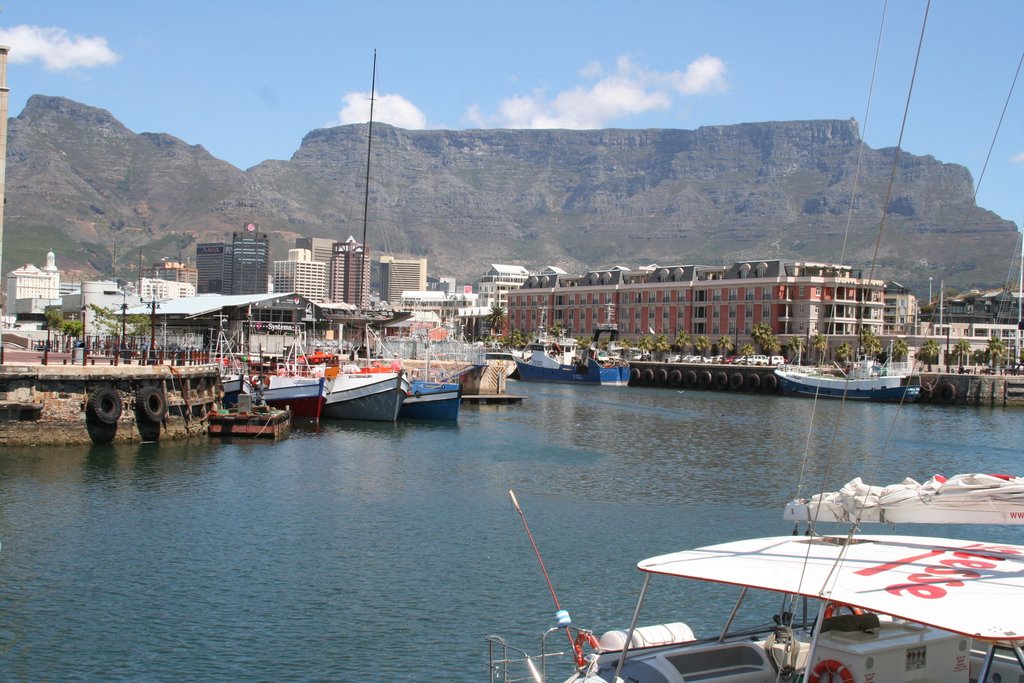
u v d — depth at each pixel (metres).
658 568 17.77
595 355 178.25
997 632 14.10
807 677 16.20
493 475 58.16
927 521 17.08
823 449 75.81
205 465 56.81
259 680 25.38
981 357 187.50
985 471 65.88
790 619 19.77
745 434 86.25
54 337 143.50
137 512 43.38
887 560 17.52
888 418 108.12
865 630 17.36
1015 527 44.09
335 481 53.72
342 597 32.16
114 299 158.62
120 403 61.84
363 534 40.97
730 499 51.75
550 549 39.19
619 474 60.06
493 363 147.88
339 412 87.31
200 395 72.00
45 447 59.12
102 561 35.44
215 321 125.44
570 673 26.16
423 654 27.38
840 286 192.00
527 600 32.25
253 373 95.62
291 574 34.66
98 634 28.31
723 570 17.27
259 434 70.12
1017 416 115.94
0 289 63.38
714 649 18.77
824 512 18.06
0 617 29.44
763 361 176.38
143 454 59.41
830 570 16.89
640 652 19.16
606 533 42.50
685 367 166.75
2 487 47.50
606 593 33.06
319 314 130.88
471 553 38.19
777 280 194.25
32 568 34.31
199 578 33.81
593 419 98.94
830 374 153.25
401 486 53.00
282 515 44.12
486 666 26.59
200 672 25.80
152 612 30.25
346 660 26.84
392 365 111.62
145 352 84.94
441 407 90.50
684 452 72.19
